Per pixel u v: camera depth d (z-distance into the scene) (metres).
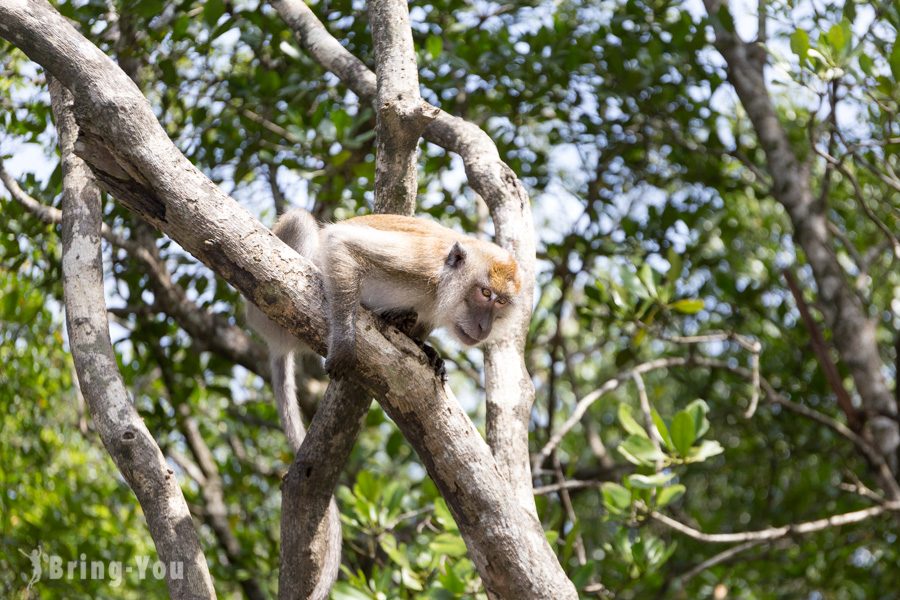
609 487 7.86
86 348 5.71
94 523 10.68
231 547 10.70
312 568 6.26
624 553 8.18
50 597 9.88
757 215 13.85
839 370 11.83
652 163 12.49
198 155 10.02
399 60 6.21
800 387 12.09
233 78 9.89
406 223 6.89
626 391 15.56
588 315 10.20
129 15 8.68
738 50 11.66
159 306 10.14
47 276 9.70
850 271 13.40
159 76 9.73
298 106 10.21
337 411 5.83
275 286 5.09
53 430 11.16
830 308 10.73
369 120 10.28
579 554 8.94
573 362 13.98
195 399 11.46
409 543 9.91
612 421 15.18
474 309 6.61
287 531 6.23
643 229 11.60
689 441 7.59
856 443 10.11
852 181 8.77
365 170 9.09
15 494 10.51
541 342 12.85
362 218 6.80
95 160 5.07
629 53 10.84
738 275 12.98
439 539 7.50
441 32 10.83
